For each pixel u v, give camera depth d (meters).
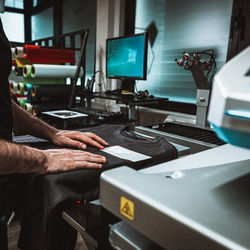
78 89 2.12
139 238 0.35
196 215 0.25
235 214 0.25
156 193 0.28
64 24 3.86
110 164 0.59
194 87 2.30
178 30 2.36
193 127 1.35
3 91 0.56
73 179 0.55
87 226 0.46
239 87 0.25
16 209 0.74
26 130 0.78
